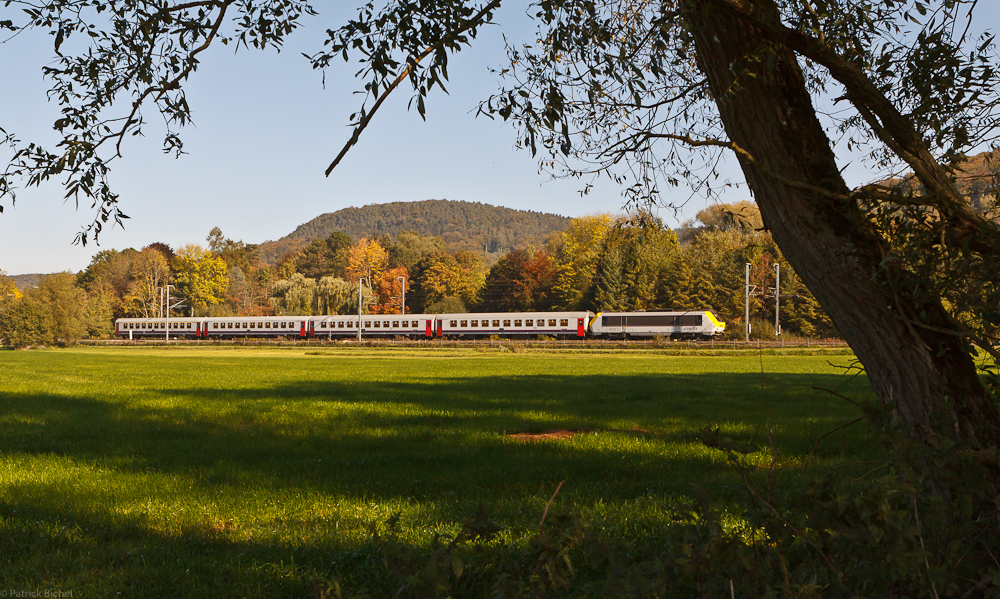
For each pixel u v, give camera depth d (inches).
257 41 153.6
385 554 118.3
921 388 137.0
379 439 474.3
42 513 279.1
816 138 146.9
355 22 119.1
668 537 124.2
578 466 370.3
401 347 2733.8
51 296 3289.9
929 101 151.9
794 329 2763.3
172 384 1001.5
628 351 2315.5
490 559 188.4
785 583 111.2
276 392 849.5
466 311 3964.1
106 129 142.3
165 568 212.5
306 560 220.7
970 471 113.6
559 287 3390.7
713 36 143.9
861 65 153.1
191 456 415.2
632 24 161.2
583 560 197.5
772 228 152.9
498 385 947.3
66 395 817.5
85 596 190.9
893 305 139.7
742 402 683.4
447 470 368.5
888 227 139.7
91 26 140.6
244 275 5703.7
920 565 109.6
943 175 136.5
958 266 126.9
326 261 5777.6
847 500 111.7
